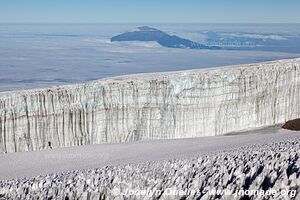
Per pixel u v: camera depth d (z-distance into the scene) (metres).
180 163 16.27
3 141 43.09
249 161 13.63
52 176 18.91
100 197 12.25
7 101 44.06
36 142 44.66
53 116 45.88
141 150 37.12
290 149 16.25
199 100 52.56
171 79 51.66
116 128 48.91
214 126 53.41
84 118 47.34
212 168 13.18
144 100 50.19
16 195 14.45
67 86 47.94
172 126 51.34
